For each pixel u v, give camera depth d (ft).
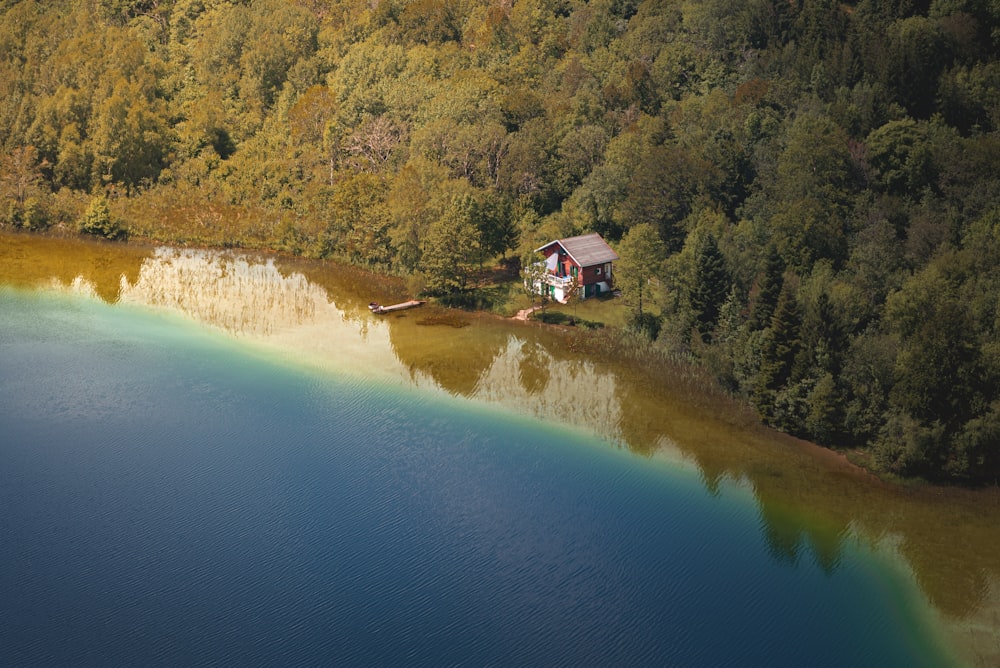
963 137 417.69
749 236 359.46
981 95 430.20
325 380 306.96
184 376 306.35
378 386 304.50
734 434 283.59
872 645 199.00
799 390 280.72
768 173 406.21
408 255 411.54
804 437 282.56
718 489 253.85
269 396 294.87
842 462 270.46
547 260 385.70
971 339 266.36
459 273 386.11
